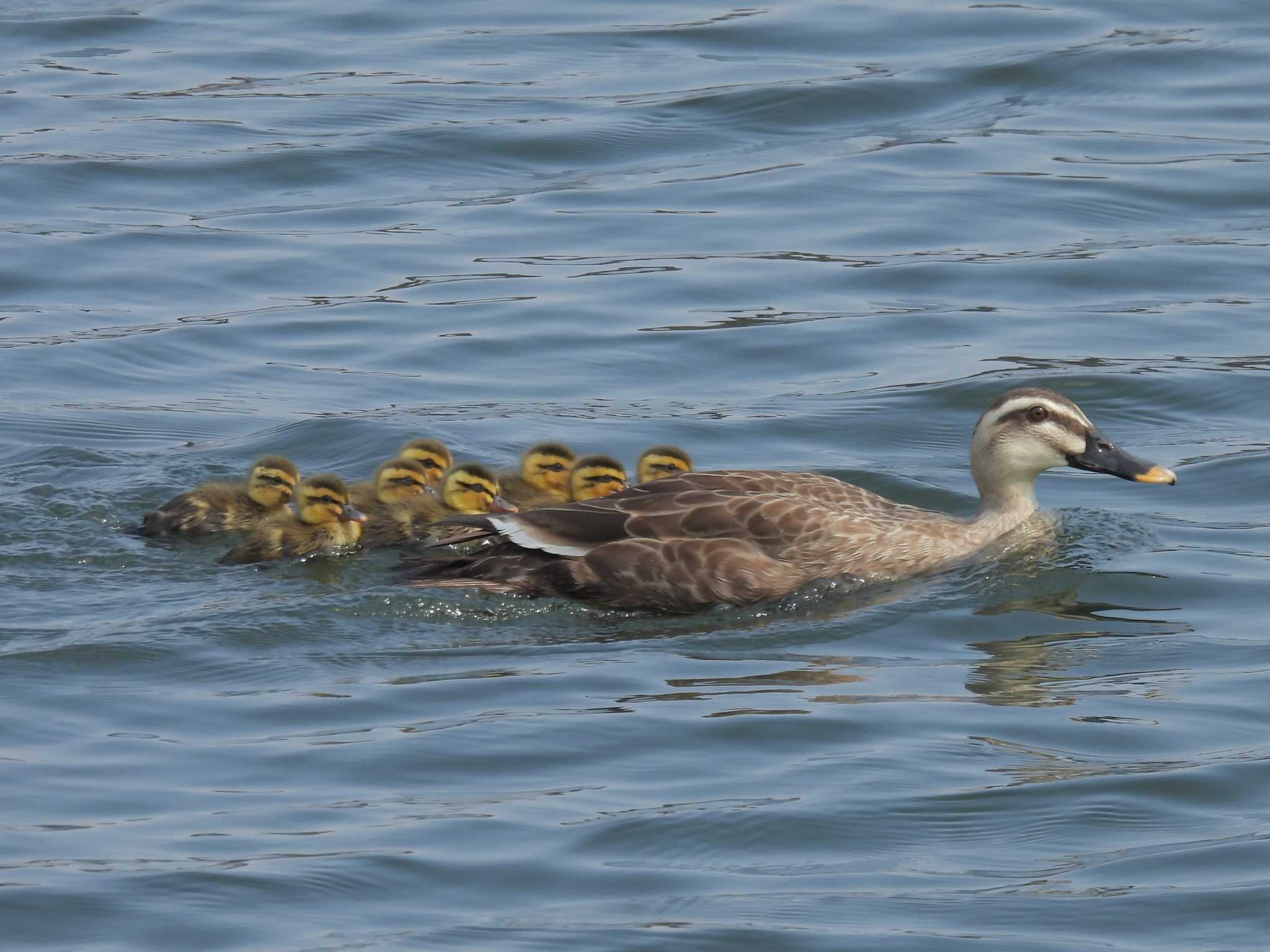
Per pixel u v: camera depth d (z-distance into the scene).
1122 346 19.41
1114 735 11.70
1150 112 25.61
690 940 9.45
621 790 10.94
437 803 10.78
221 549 15.05
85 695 12.16
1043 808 10.80
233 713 11.94
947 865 10.23
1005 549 15.02
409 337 19.73
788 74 26.66
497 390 18.59
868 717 11.94
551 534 14.20
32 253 21.44
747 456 17.22
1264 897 9.83
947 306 20.41
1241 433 17.64
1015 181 23.47
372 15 29.47
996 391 18.41
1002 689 12.43
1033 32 28.28
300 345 19.59
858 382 18.80
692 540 14.04
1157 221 22.50
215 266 21.33
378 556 15.12
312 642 13.16
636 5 29.98
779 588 14.02
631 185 23.62
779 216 22.67
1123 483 16.91
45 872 9.95
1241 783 11.05
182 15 29.34
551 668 12.75
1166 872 10.12
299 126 25.02
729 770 11.20
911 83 26.38
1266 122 25.17
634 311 20.28
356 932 9.49
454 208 23.05
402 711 11.99
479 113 25.45
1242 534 15.44
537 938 9.47
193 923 9.55
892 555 14.47
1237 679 12.57
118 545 15.08
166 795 10.84
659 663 12.88
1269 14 28.89
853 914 9.73
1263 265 21.25
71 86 26.23
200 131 24.78
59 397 18.30
